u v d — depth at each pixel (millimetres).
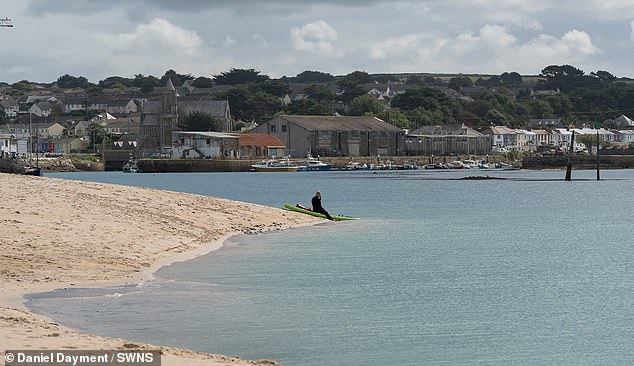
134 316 29438
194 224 54500
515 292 36156
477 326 29672
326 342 27109
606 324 30188
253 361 22406
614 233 63250
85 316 29000
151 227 50156
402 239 56281
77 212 50406
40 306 29984
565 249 51938
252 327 28797
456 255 48250
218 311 31078
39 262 37219
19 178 63812
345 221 69688
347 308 32250
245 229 57500
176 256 43750
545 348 26875
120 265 38812
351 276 39844
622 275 41125
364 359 25312
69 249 40500
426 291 36125
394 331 28688
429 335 28297
